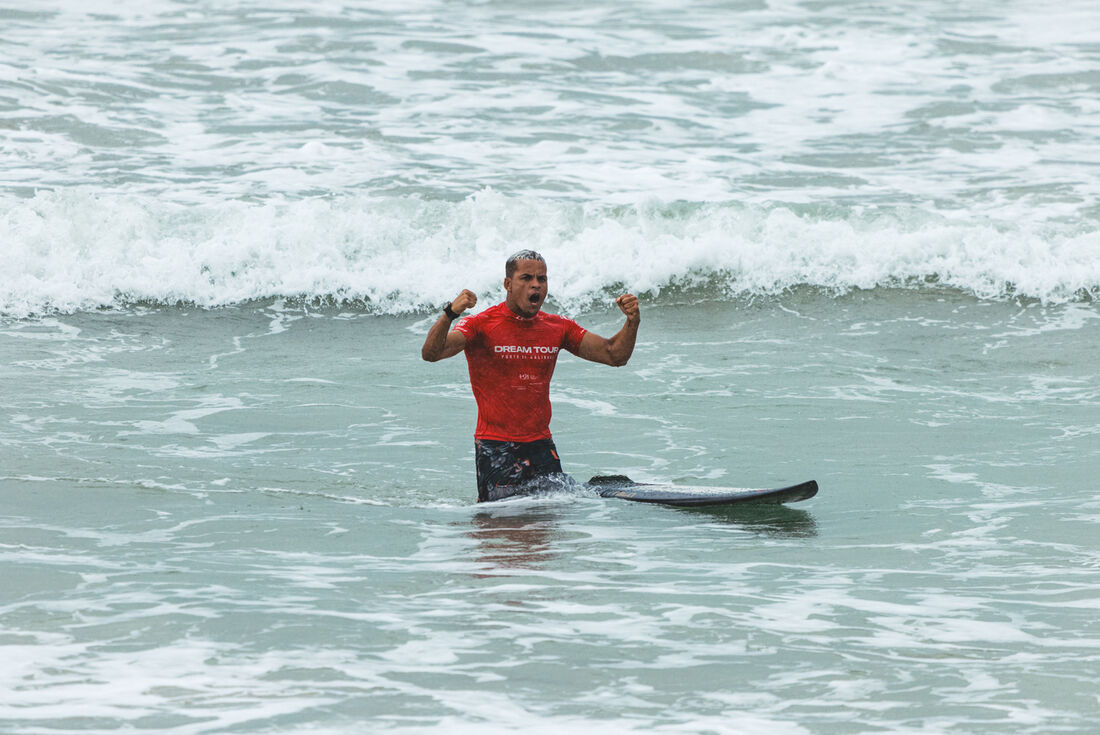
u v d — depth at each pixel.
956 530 23.25
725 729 13.83
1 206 47.22
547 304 45.75
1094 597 18.89
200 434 30.88
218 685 15.02
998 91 66.25
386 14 77.31
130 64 66.50
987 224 48.56
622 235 47.53
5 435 30.03
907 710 14.40
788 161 56.94
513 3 81.12
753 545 22.31
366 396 34.97
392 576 19.98
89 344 40.00
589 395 35.12
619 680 15.34
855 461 28.98
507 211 48.25
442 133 58.88
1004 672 15.60
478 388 26.28
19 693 14.67
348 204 48.19
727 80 68.00
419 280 46.00
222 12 76.62
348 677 15.34
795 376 37.12
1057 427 31.81
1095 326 42.59
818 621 17.72
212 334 41.84
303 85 64.56
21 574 19.67
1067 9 81.88
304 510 24.62
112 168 53.03
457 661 15.96
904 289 46.19
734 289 46.41
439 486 27.19
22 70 63.97
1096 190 53.19
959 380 36.78
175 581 19.44
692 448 30.27
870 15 79.44
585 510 25.09
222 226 46.84
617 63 69.50
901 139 60.03
